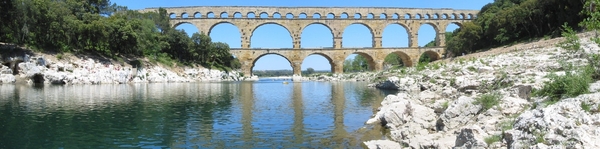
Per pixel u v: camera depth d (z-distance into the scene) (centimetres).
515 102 1706
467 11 13388
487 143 1165
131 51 8519
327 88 5725
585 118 1112
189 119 2420
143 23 9350
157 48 9519
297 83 7912
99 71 6719
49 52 6662
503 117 1589
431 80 4453
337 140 1808
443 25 13088
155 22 10862
